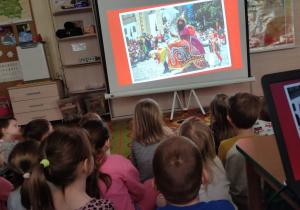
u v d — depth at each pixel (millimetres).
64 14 4391
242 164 1359
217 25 3854
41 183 926
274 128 641
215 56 3928
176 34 3889
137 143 1776
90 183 1199
